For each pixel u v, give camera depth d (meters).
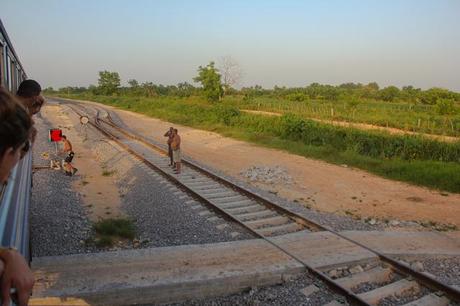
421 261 7.38
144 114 45.03
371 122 33.41
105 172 14.58
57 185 12.12
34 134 1.99
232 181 13.30
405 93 66.75
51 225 8.62
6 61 7.04
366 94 70.25
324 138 20.98
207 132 28.34
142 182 12.70
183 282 5.83
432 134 27.61
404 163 15.75
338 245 7.59
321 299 5.81
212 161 17.33
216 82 49.44
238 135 25.28
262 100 57.91
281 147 21.12
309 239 7.82
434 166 15.06
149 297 5.71
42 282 5.68
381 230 9.07
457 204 11.52
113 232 8.27
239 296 6.04
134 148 19.16
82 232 8.38
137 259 6.58
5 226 3.65
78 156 17.72
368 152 18.56
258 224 8.97
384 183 13.91
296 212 9.88
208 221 9.06
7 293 1.53
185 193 11.41
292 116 25.47
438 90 54.88
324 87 88.12
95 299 5.48
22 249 3.93
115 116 40.78
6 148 1.36
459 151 16.89
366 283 6.46
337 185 13.45
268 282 6.30
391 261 6.91
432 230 9.30
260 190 12.28
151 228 8.76
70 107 50.06
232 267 6.42
